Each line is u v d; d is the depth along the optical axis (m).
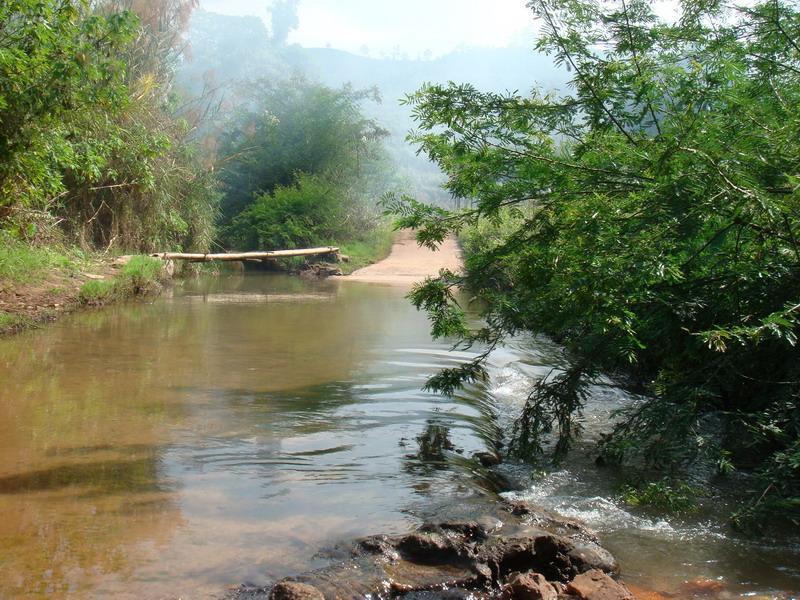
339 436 5.75
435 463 5.20
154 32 23.56
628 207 5.45
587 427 6.75
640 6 6.04
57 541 3.75
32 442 5.34
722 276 5.51
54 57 9.85
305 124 35.94
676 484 5.08
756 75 6.18
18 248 13.47
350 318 12.76
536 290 5.90
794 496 4.58
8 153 9.84
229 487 4.57
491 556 3.66
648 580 3.80
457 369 6.47
